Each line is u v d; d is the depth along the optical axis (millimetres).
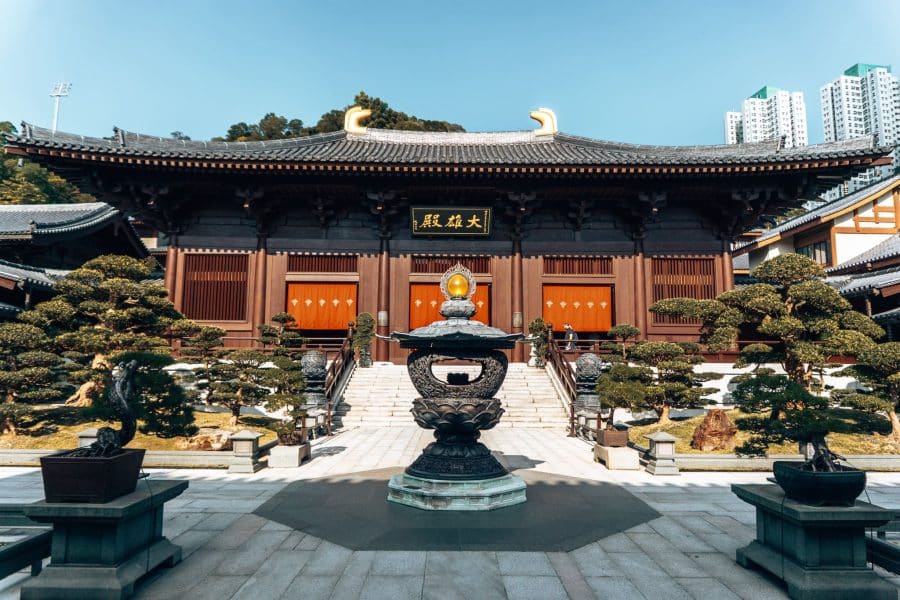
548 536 6844
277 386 14938
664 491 9336
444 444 8734
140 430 13438
